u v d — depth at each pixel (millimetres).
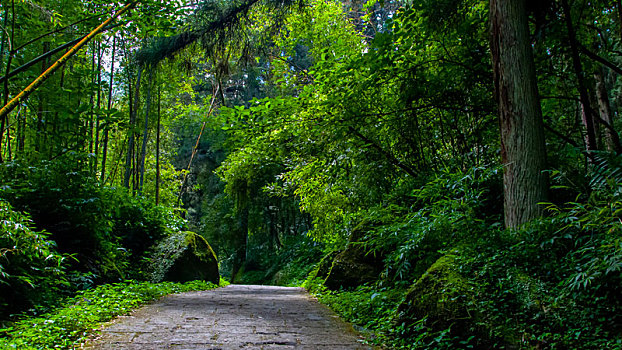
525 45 4613
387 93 7531
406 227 5445
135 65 8477
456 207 4609
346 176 8977
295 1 7430
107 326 4051
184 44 7605
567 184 5125
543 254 3635
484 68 6477
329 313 5445
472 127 7098
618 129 8930
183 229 12477
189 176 27172
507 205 4496
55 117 7070
